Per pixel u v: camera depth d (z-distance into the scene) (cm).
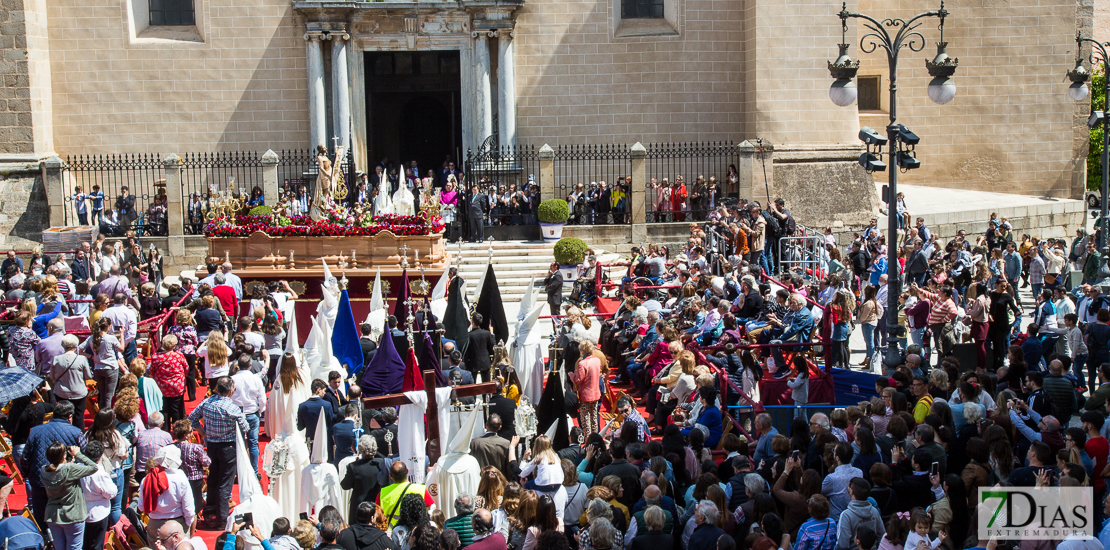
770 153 3203
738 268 2177
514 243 2972
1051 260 2478
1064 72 3631
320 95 3247
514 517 998
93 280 2531
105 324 1538
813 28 3253
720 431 1351
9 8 3064
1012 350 1459
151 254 2645
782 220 2714
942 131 3681
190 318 1762
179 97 3269
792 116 3275
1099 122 2228
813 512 930
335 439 1252
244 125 3291
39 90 3145
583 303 2427
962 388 1284
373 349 1728
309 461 1212
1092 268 2244
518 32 3319
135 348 1684
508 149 3309
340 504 1177
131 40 3238
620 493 1025
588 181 3388
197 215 3091
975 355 1761
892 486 1033
